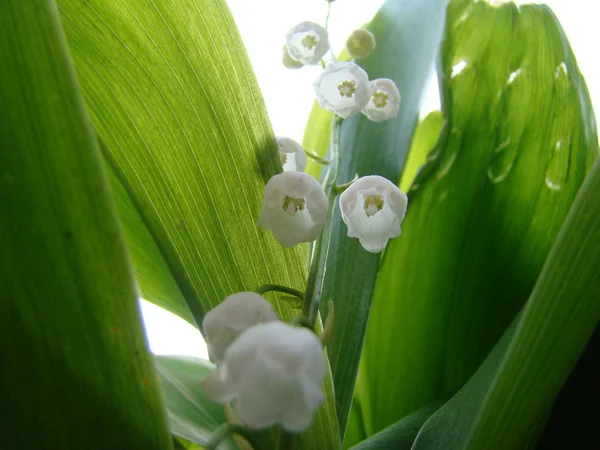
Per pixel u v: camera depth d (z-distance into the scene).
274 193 0.05
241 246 0.06
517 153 0.09
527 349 0.05
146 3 0.05
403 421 0.08
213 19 0.05
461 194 0.09
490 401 0.05
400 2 0.11
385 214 0.06
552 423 0.07
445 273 0.09
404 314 0.09
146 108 0.06
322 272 0.06
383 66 0.10
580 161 0.09
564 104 0.09
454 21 0.09
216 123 0.06
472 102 0.09
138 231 0.07
